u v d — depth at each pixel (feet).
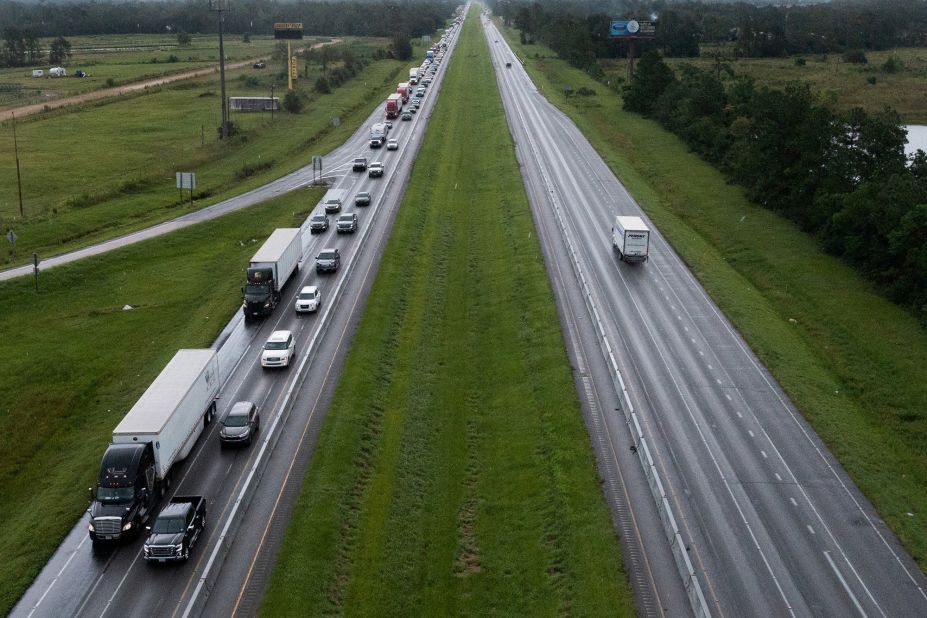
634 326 219.00
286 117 538.47
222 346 209.77
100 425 179.42
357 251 283.38
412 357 211.20
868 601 120.16
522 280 256.32
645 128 518.37
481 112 546.67
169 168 400.26
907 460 166.09
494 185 379.96
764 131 346.33
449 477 160.25
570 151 436.76
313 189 366.43
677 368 195.31
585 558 128.16
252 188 366.84
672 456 157.07
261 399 181.47
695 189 380.37
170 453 147.33
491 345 220.43
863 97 584.81
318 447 161.27
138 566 128.36
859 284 263.90
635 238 264.11
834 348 221.46
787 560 128.57
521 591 126.52
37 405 186.29
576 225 311.47
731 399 181.47
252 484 144.77
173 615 116.98
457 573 132.77
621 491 144.87
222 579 123.54
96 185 372.38
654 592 119.75
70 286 253.85
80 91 642.22
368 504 147.33
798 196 325.01
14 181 378.73
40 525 140.67
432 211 341.62
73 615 117.19
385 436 170.91
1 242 288.30
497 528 143.64
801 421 173.88
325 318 225.56
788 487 148.97
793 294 258.57
